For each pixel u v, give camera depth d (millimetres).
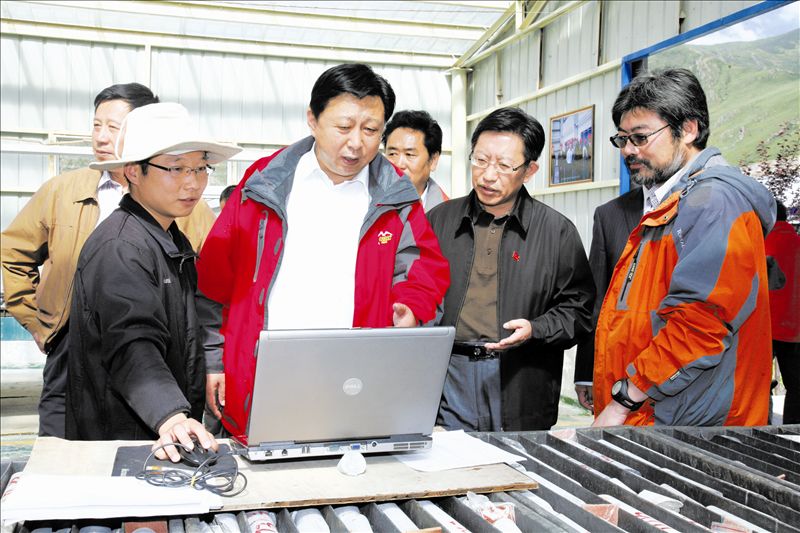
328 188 1946
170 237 1678
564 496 1220
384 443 1361
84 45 7586
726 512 1155
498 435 1561
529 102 7023
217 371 1950
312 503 1160
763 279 1795
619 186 5621
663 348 1727
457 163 8453
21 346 7770
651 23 5156
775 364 3182
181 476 1212
